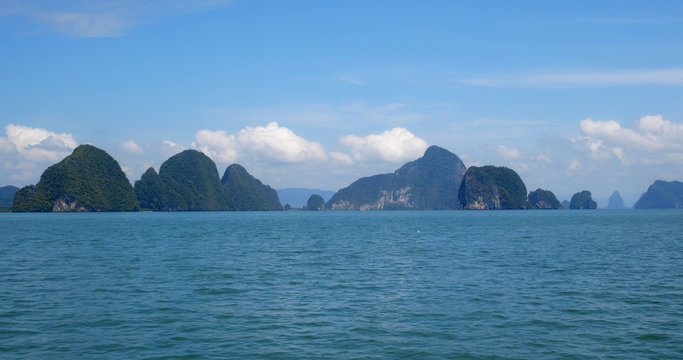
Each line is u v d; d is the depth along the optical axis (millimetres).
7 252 41844
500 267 32344
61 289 24172
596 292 23406
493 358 13984
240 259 37219
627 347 14891
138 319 18297
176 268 31906
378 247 47938
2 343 15266
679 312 19297
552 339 15711
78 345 15109
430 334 16344
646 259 36531
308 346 15094
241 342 15492
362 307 20406
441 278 27844
